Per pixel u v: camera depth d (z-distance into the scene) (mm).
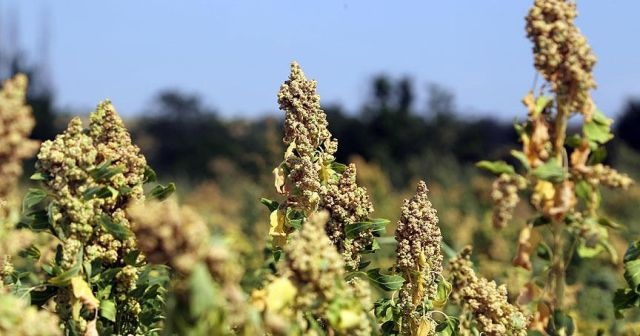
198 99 45562
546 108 3393
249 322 2545
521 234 3455
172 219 2457
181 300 2541
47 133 40750
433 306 4199
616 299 3957
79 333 3529
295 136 4180
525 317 3895
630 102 43812
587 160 3508
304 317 3012
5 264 3764
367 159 42969
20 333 2623
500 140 44344
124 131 3863
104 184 3697
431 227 4184
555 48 3344
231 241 2607
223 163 37625
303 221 4066
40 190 3598
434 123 44062
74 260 3521
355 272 4020
